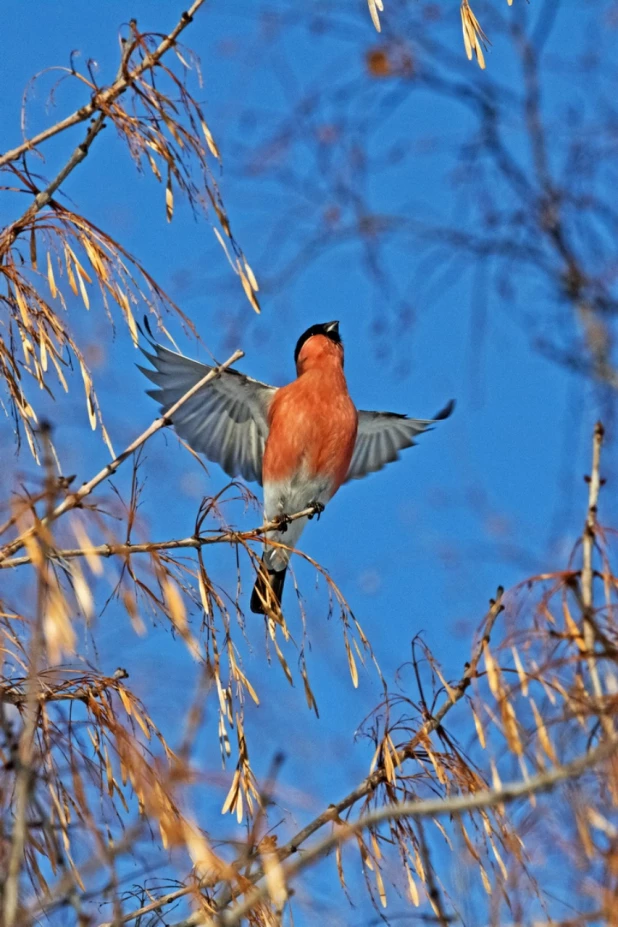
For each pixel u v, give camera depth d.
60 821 5.14
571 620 4.85
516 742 4.72
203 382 6.18
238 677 5.77
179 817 5.07
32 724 4.38
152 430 6.01
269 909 5.22
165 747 5.42
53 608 4.79
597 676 4.63
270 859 4.41
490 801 4.12
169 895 5.26
